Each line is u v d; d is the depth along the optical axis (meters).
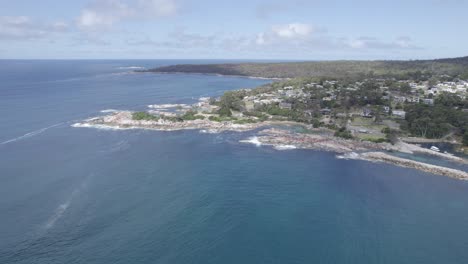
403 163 105.75
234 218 70.31
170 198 78.75
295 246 61.47
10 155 107.00
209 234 64.38
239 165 102.12
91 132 139.38
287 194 82.19
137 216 70.19
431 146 127.94
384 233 66.25
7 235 62.66
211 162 104.50
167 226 66.69
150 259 56.75
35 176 89.94
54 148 115.56
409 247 61.88
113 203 75.56
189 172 95.44
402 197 82.00
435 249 61.38
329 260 57.84
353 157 112.19
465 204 79.00
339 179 92.50
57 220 67.94
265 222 69.12
